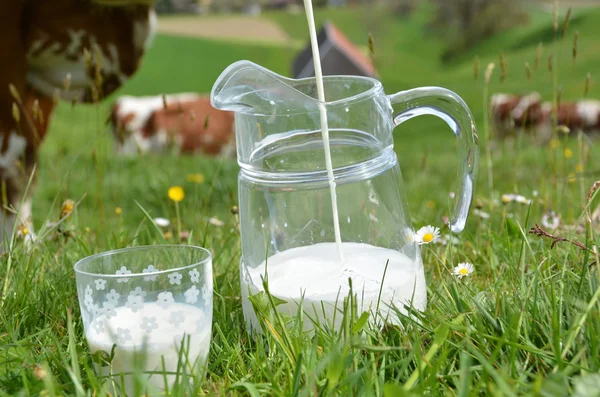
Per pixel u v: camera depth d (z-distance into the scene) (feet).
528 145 6.97
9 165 3.64
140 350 2.05
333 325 2.18
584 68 21.89
